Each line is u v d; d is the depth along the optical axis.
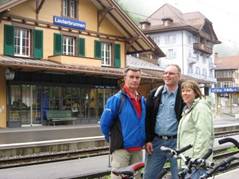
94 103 32.03
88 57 30.19
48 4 29.19
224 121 40.94
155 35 63.25
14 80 26.64
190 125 5.42
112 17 32.72
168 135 6.13
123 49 34.31
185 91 5.47
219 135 26.41
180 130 5.51
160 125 6.18
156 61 50.38
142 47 34.22
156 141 6.27
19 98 27.05
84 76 31.12
